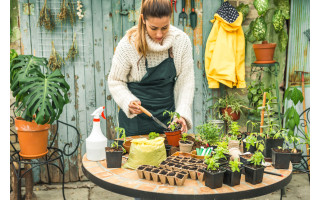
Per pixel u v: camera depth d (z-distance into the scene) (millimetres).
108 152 1622
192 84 2170
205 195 1298
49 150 3336
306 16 3564
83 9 3293
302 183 3441
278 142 1771
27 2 3178
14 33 3201
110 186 1430
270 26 3580
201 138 1980
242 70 3451
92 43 3354
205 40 3521
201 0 3475
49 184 3422
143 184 1415
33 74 2543
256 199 3119
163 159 1674
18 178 2602
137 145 1630
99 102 3445
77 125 3434
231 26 3314
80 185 3434
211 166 1389
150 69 2061
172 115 2020
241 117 3676
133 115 2078
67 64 3338
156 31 1783
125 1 3357
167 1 1710
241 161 1646
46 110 2404
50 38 3262
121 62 2045
